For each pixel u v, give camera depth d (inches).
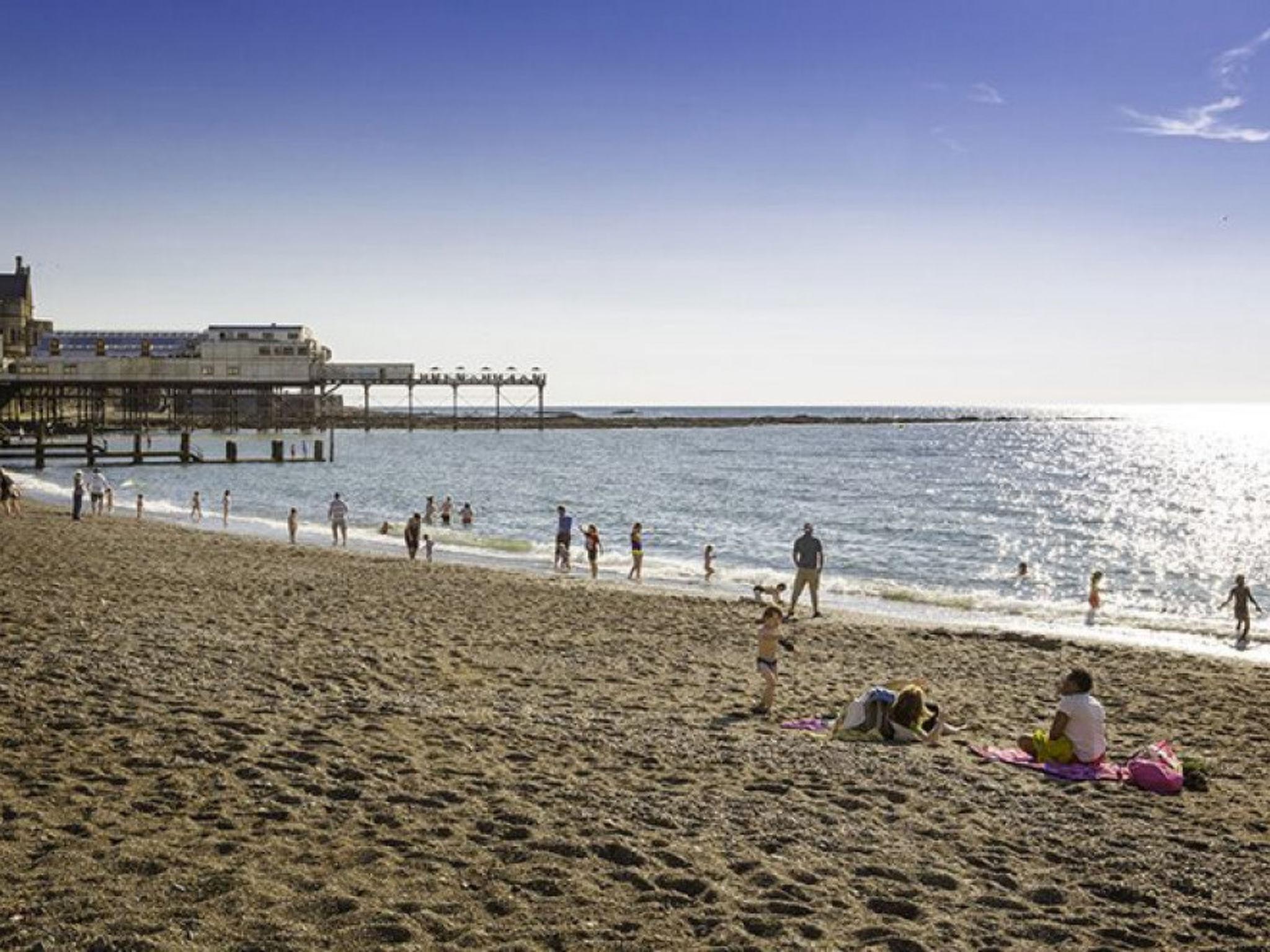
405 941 213.2
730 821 302.8
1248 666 654.5
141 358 3959.2
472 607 734.5
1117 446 5679.1
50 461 3014.3
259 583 797.9
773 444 5000.0
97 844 255.6
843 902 248.4
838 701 495.2
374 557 1103.6
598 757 364.8
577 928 225.1
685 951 216.8
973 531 1852.9
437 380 5128.0
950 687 553.9
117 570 824.3
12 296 4953.3
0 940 202.8
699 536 1658.5
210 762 328.5
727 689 511.2
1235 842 308.7
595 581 1018.1
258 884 236.8
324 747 351.6
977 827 311.9
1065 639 725.9
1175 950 233.1
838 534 1742.1
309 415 4367.6
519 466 3302.2
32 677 419.5
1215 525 2073.1
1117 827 317.7
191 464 2977.4
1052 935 236.2
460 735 382.3
